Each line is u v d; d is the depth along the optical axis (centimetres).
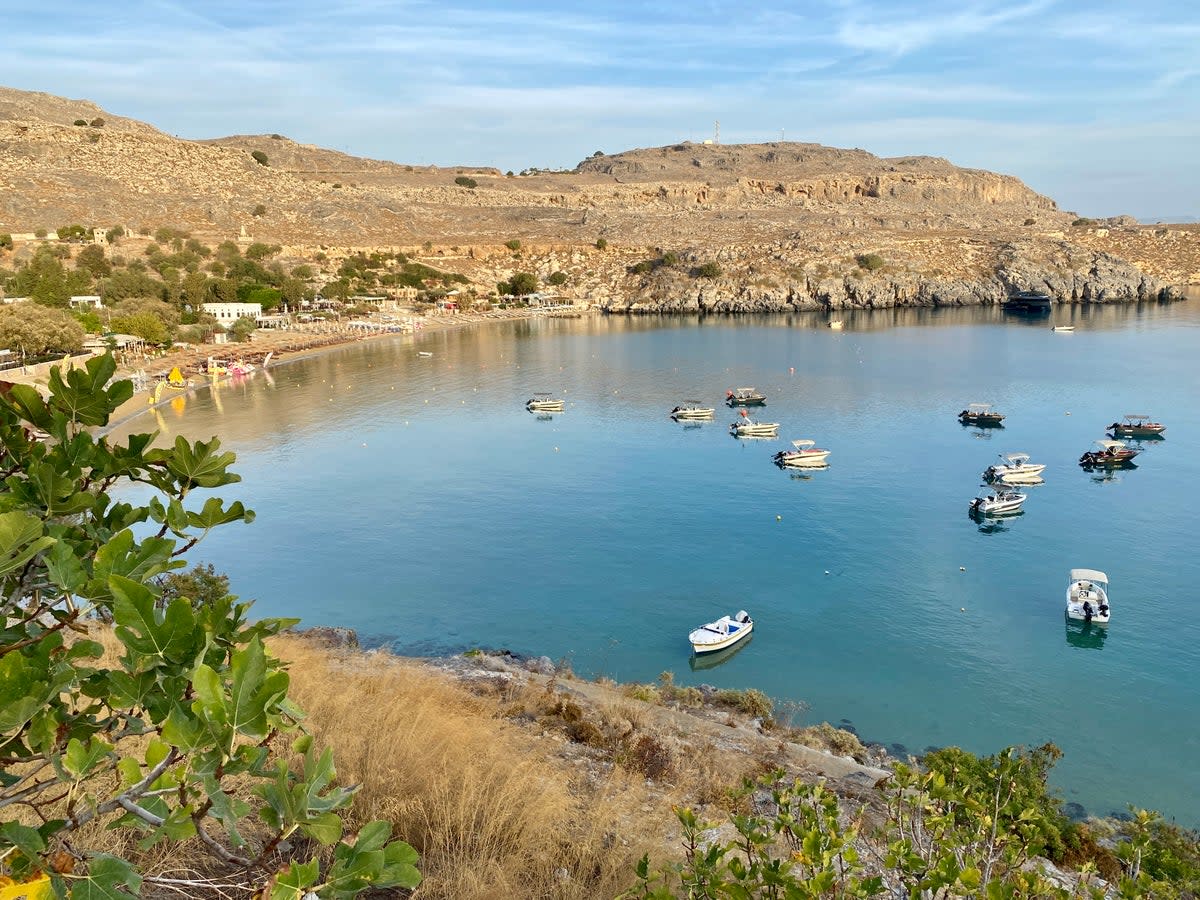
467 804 848
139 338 10212
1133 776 2664
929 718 3020
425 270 18762
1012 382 9456
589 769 1306
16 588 349
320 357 12062
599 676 3325
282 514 5441
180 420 7994
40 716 278
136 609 273
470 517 5388
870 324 15475
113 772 654
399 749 971
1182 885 685
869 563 4512
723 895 507
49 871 255
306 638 2978
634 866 791
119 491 5609
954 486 5878
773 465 6506
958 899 500
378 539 4991
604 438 7488
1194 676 3297
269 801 279
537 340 13925
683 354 12150
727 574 4403
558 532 5091
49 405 394
